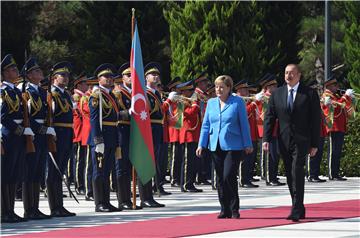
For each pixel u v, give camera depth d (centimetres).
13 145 1950
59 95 2072
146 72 2367
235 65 3569
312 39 5597
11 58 1959
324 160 3244
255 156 3009
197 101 2731
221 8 3588
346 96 3098
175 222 1892
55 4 5141
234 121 1941
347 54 3838
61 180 2061
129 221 1928
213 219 1941
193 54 3584
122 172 2183
